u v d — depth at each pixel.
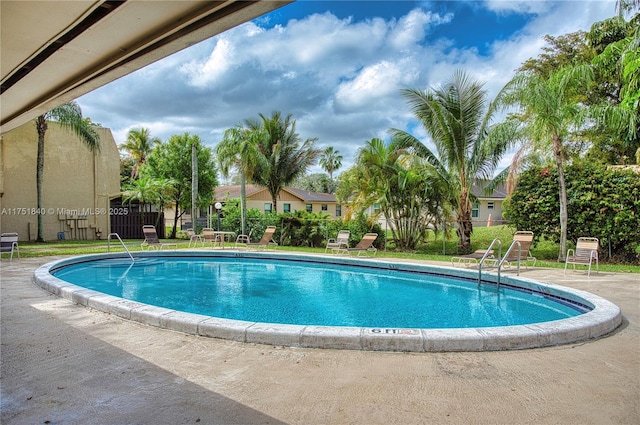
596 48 18.39
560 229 12.28
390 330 4.39
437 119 14.37
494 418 2.76
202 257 14.80
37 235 20.22
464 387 3.27
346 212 16.70
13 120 5.68
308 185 57.28
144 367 3.68
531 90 10.83
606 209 11.77
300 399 3.05
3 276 9.05
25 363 3.77
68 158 21.41
